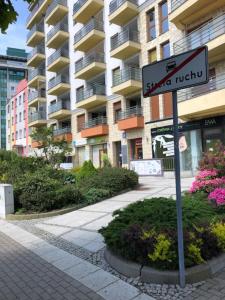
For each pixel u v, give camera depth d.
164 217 5.31
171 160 19.94
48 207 10.29
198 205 6.39
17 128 54.41
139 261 4.56
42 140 19.72
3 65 89.00
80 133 33.06
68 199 10.73
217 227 4.89
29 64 45.38
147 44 24.20
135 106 25.12
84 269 5.04
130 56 25.81
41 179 10.91
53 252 6.12
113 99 27.84
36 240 7.15
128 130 25.59
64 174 14.66
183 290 4.02
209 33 17.67
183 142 20.28
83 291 4.27
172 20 19.95
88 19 31.69
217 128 18.52
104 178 12.80
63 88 35.25
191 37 18.75
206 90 17.73
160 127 22.48
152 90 4.24
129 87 24.44
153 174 18.66
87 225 8.06
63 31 35.25
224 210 6.45
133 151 25.66
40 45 42.91
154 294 3.99
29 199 10.23
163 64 4.11
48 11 37.84
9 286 4.64
